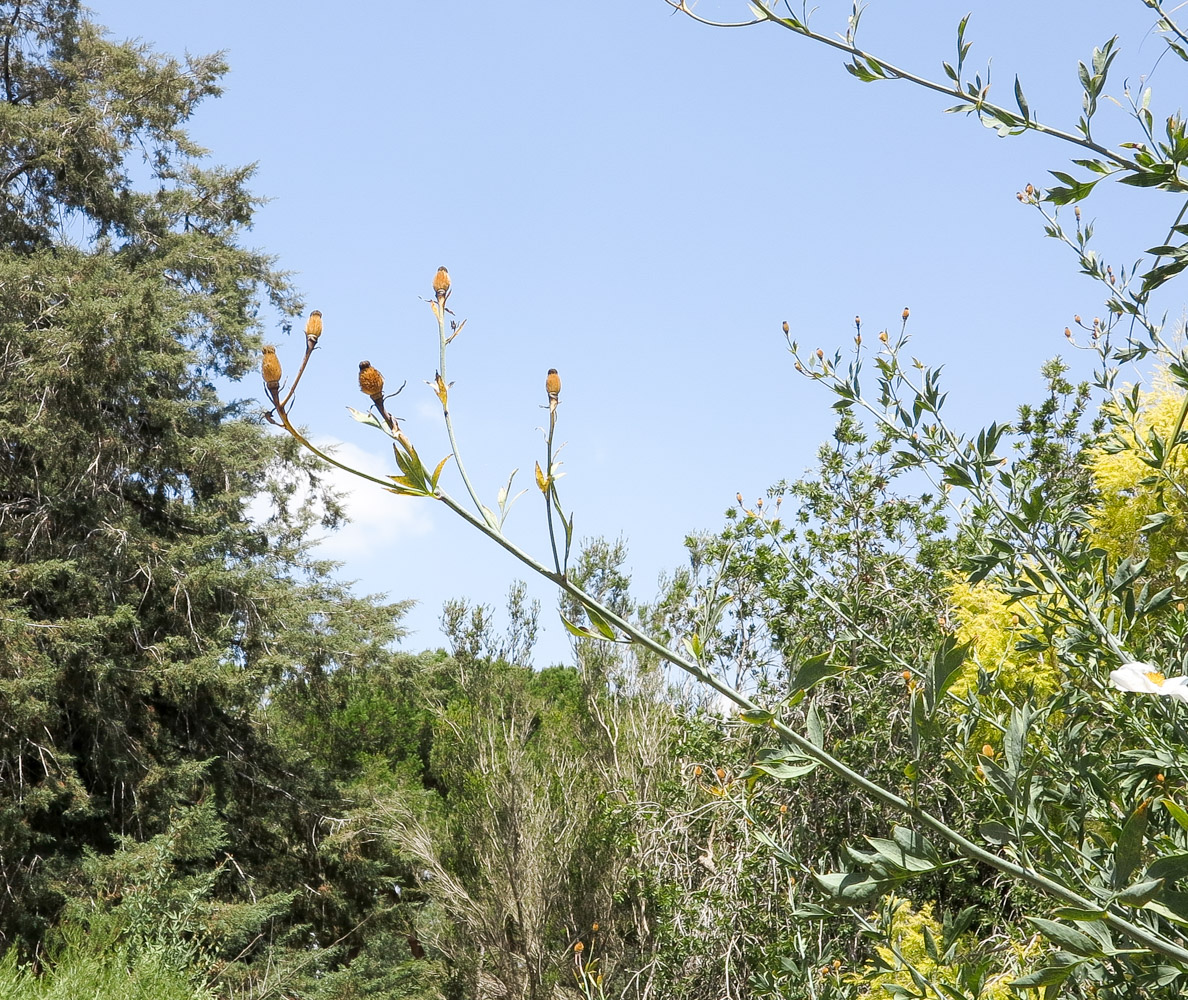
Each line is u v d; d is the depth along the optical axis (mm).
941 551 6016
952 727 1915
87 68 13797
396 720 17328
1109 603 2268
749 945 5551
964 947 3164
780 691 6168
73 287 11109
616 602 9758
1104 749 2295
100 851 11203
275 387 1316
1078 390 7234
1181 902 1127
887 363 2607
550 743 9703
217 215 15305
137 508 13266
